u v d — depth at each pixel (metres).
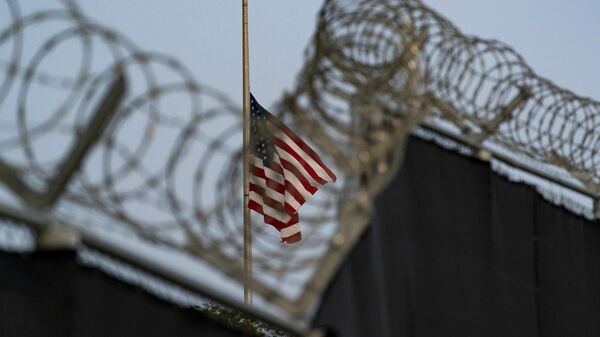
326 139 21.38
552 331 29.72
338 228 20.89
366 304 22.83
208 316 20.42
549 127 28.52
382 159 21.44
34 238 17.58
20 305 17.25
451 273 26.14
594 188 31.14
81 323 17.94
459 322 26.14
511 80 27.08
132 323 18.83
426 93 22.94
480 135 27.22
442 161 26.50
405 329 24.44
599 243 32.03
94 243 18.11
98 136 16.83
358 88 22.02
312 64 22.00
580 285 31.05
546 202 30.25
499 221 28.17
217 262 19.38
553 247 30.22
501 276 27.88
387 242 24.42
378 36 22.66
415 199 25.53
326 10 22.45
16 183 16.97
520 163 29.16
